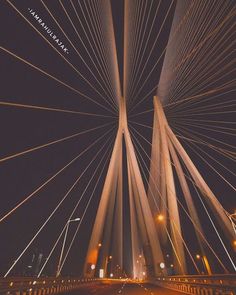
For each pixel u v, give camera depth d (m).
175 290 27.88
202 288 21.06
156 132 64.12
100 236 60.97
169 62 43.06
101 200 62.38
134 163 64.88
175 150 60.56
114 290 28.38
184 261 55.22
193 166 54.09
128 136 64.94
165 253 63.25
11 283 22.25
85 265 57.91
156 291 26.16
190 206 57.88
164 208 63.69
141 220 67.25
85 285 41.41
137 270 83.06
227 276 19.39
